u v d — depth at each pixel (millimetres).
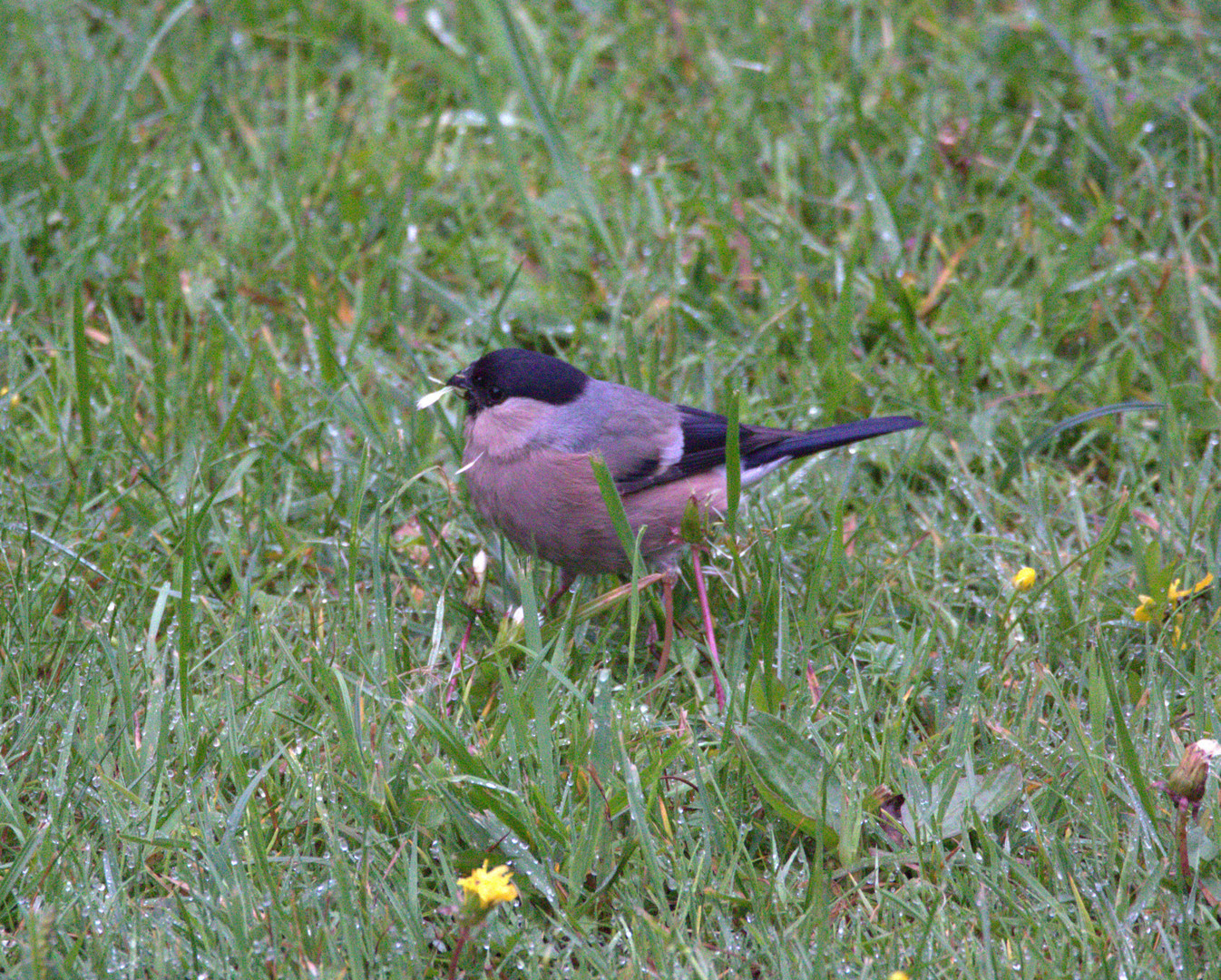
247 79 12969
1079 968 5594
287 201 11156
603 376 10023
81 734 6793
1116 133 11750
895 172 11898
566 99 12711
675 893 6082
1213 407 9469
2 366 9602
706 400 9797
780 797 6238
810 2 13734
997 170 11711
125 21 13406
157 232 11133
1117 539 8742
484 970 5535
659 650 7902
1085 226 11414
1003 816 6441
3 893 5707
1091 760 6340
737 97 12688
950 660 7406
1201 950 5754
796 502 9023
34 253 10914
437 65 12711
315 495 8969
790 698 7141
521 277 10836
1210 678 7422
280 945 5625
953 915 5859
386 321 10352
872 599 7840
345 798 6324
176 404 9328
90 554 8195
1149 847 6109
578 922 5766
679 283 10734
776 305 10477
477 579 7641
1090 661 7121
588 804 6332
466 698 6883
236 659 7270
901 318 10328
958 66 12938
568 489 7559
